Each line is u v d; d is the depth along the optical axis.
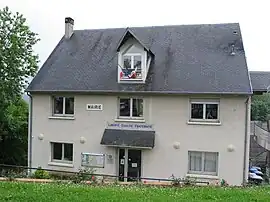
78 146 18.91
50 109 19.53
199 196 8.88
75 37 23.00
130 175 18.02
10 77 20.23
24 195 8.39
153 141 17.31
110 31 22.72
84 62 20.61
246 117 16.45
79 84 18.97
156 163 17.62
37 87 19.55
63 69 20.47
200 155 17.34
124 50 18.42
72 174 18.66
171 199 8.33
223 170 16.75
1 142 23.94
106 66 19.86
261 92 18.81
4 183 10.34
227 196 8.95
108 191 9.16
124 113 18.39
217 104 17.05
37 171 17.30
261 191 9.91
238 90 16.30
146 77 18.25
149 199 8.23
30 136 19.94
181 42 20.14
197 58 18.80
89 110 18.73
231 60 18.19
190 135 17.20
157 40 20.70
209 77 17.44
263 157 24.02
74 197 8.22
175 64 18.72
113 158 18.19
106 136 17.92
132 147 17.36
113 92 17.94
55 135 19.41
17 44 19.91
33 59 21.02
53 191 8.96
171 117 17.45
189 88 17.05
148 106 17.80
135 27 22.33
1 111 21.86
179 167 17.33
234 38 19.53
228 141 16.70
